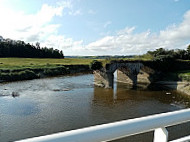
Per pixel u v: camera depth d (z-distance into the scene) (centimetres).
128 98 3127
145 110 2428
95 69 4334
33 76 5262
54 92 3412
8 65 6262
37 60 9438
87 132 128
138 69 4788
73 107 2497
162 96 3319
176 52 6594
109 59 4512
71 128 1809
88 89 3828
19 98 2900
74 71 7238
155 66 5053
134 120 153
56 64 7362
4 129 1752
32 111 2284
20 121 1955
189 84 3841
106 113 2275
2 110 2295
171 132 1586
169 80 4834
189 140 183
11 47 11031
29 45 12400
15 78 4803
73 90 3662
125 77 5138
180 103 2819
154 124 159
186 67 5662
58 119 2038
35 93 3284
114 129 138
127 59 4762
